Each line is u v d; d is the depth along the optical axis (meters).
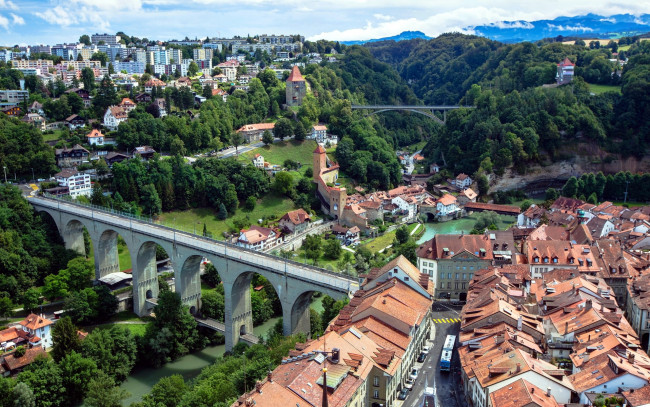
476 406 109.44
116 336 166.25
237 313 176.88
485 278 159.38
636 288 158.38
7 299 184.88
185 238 190.12
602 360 108.44
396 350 119.94
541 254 183.75
